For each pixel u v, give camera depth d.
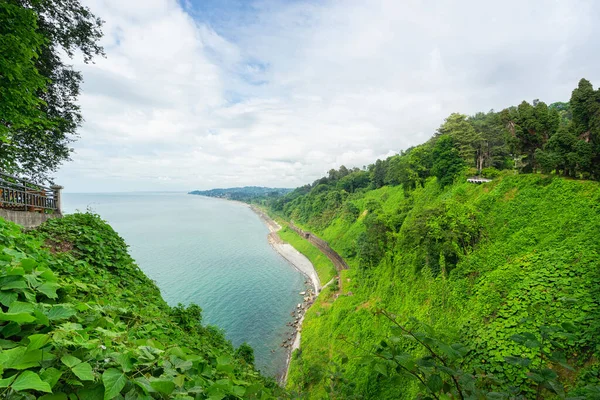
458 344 2.10
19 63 5.66
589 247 14.06
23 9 5.70
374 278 32.16
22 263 2.58
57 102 12.34
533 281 14.33
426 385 1.94
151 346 2.56
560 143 20.70
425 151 44.22
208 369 2.75
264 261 65.44
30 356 1.67
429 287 21.69
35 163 12.66
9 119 6.44
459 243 21.91
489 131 46.12
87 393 1.73
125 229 106.81
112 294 5.30
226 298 43.97
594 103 19.14
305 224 90.19
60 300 2.84
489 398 1.84
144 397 1.82
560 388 1.80
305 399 4.20
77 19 11.27
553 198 19.12
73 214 8.88
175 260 63.53
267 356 30.16
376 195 67.88
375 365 2.21
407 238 27.12
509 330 12.48
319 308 36.62
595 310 10.74
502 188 23.45
